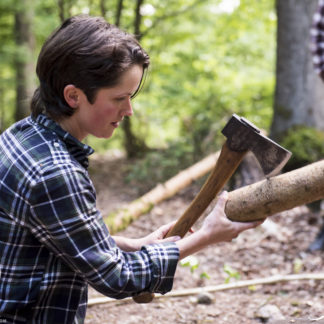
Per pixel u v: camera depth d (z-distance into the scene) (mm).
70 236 1384
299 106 6613
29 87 9094
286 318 2799
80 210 1393
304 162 6211
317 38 3357
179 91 11375
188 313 3027
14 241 1436
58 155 1416
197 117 9148
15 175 1412
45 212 1374
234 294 3396
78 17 1477
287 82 6645
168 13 11430
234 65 11273
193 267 3105
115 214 4395
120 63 1386
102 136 1519
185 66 11961
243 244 4742
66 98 1435
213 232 1638
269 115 10156
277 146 1583
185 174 5035
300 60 6586
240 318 2912
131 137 11633
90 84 1396
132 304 3195
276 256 4367
